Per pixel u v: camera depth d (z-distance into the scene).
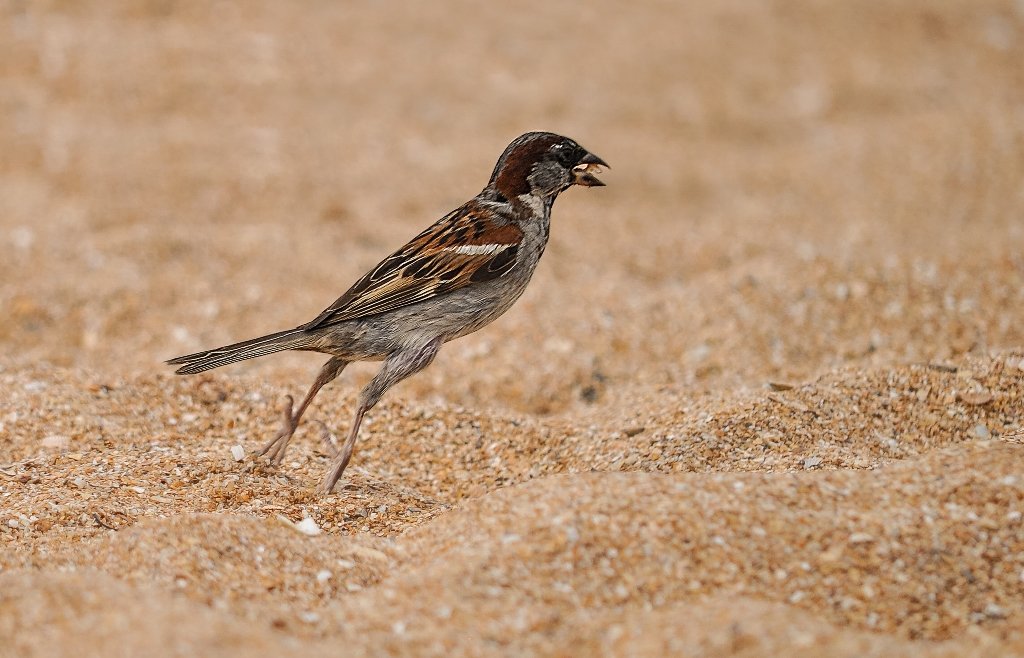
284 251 16.55
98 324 14.53
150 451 9.91
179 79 22.84
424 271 9.26
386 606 7.02
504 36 26.41
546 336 13.53
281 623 6.84
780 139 22.75
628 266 16.45
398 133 21.72
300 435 10.51
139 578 7.22
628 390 12.33
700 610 6.75
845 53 26.31
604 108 23.38
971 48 26.91
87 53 23.23
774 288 14.02
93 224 17.44
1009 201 18.33
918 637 6.77
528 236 9.70
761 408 9.90
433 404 10.91
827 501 7.76
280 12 26.31
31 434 10.16
